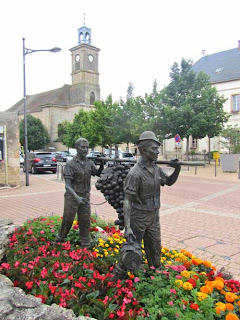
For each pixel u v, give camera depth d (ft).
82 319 7.35
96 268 11.76
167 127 71.61
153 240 10.70
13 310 7.26
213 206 29.48
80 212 14.14
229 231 20.76
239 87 97.19
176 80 74.02
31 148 167.22
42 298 8.72
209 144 91.35
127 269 10.29
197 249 17.26
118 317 8.39
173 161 10.48
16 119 42.11
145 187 9.98
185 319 7.84
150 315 8.16
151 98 75.97
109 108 107.34
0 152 40.50
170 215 25.54
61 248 13.73
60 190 39.96
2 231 14.88
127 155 72.59
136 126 75.10
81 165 13.67
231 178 54.34
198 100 69.87
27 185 44.65
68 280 10.05
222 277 11.34
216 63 111.24
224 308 8.58
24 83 44.91
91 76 194.90
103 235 16.16
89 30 199.00
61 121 184.34
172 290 9.12
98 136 107.96
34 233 15.31
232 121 98.22
